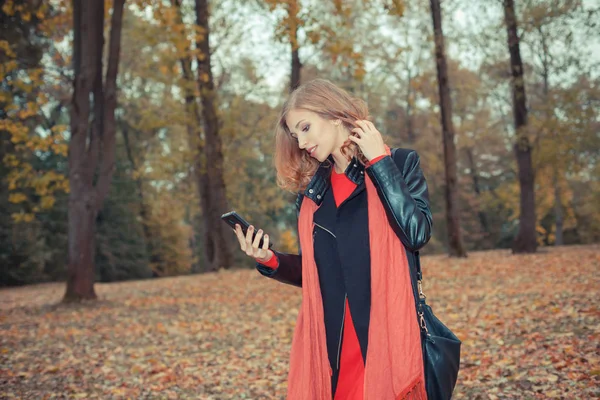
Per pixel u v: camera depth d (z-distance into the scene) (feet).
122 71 91.04
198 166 76.84
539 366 16.44
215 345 25.16
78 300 43.45
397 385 5.91
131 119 113.39
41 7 54.39
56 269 107.86
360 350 6.33
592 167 105.81
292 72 65.00
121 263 121.19
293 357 6.72
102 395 17.72
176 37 46.85
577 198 138.51
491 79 79.41
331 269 6.46
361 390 6.27
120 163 122.11
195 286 52.85
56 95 82.99
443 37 70.33
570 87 68.80
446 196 69.72
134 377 19.84
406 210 5.83
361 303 6.24
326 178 6.66
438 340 6.16
